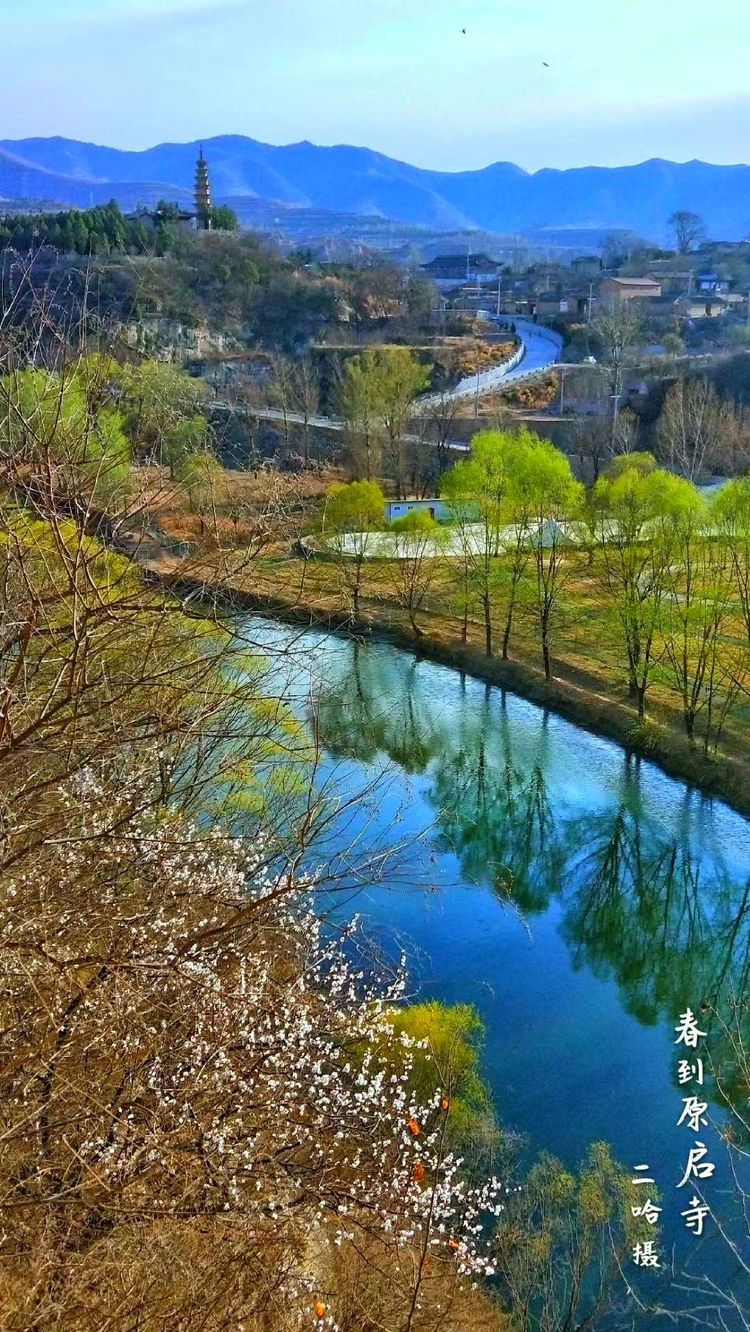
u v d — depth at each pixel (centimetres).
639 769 3478
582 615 4656
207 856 1093
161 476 942
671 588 3791
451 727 3766
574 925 2591
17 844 826
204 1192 848
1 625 654
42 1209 737
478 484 4494
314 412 8019
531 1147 1777
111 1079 889
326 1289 1062
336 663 4100
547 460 4359
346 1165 1166
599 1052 2061
